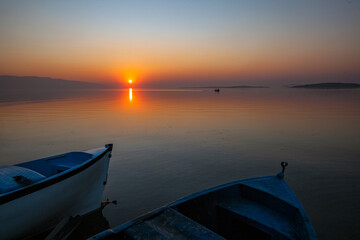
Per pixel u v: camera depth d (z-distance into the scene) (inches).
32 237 239.9
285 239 155.4
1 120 1006.4
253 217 176.6
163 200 329.1
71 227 238.5
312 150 560.1
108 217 289.7
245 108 1544.0
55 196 245.1
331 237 251.3
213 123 938.7
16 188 213.8
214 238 124.6
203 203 186.7
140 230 131.6
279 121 977.5
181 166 458.3
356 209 306.0
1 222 204.5
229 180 393.1
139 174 419.8
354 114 1173.7
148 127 851.4
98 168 301.1
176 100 2561.5
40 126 865.5
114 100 2554.1
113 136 704.4
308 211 301.9
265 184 215.0
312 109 1444.4
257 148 577.9
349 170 435.2
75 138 676.7
